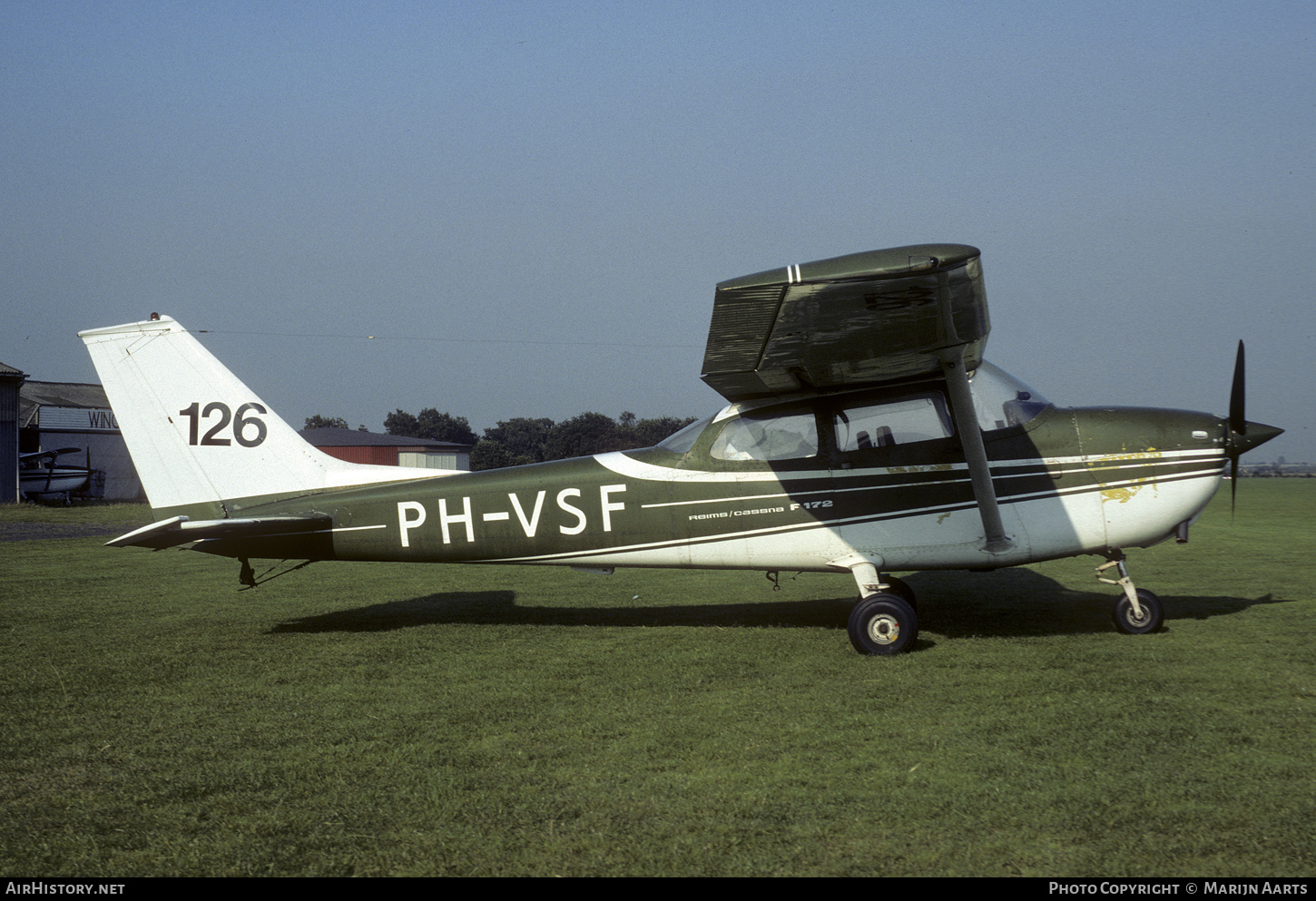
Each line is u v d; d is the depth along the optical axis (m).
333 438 50.88
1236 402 6.49
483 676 5.59
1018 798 3.43
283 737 4.37
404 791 3.63
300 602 8.77
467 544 7.15
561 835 3.19
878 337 5.45
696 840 3.13
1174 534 6.63
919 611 7.78
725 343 5.45
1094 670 5.45
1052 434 6.61
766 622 7.52
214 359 7.45
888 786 3.59
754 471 6.81
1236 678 5.21
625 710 4.76
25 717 4.75
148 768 3.95
